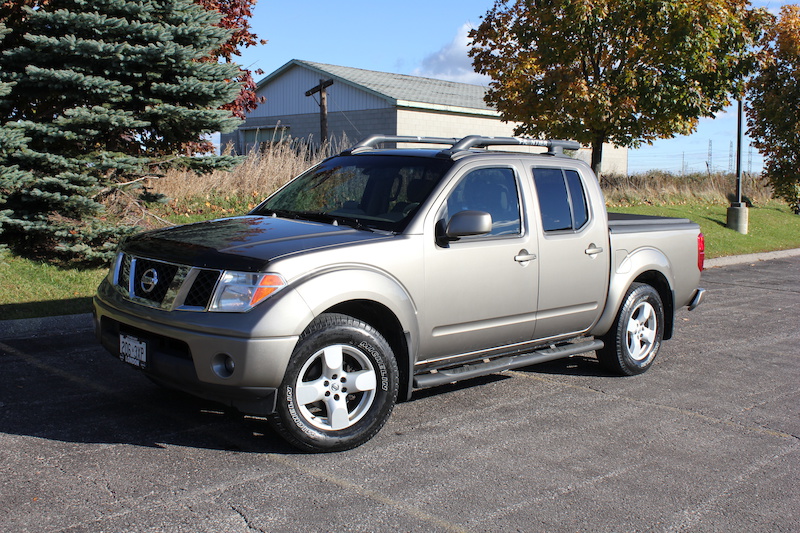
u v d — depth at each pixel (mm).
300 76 32281
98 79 8711
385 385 4617
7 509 3547
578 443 4867
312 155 15961
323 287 4328
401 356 4863
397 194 5262
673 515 3863
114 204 10078
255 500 3781
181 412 5059
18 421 4723
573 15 15062
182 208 11742
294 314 4184
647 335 6750
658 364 7207
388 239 4785
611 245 6344
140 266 4672
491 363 5500
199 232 4848
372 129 29109
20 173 8367
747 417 5594
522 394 5969
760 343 8289
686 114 16500
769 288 12734
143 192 10109
